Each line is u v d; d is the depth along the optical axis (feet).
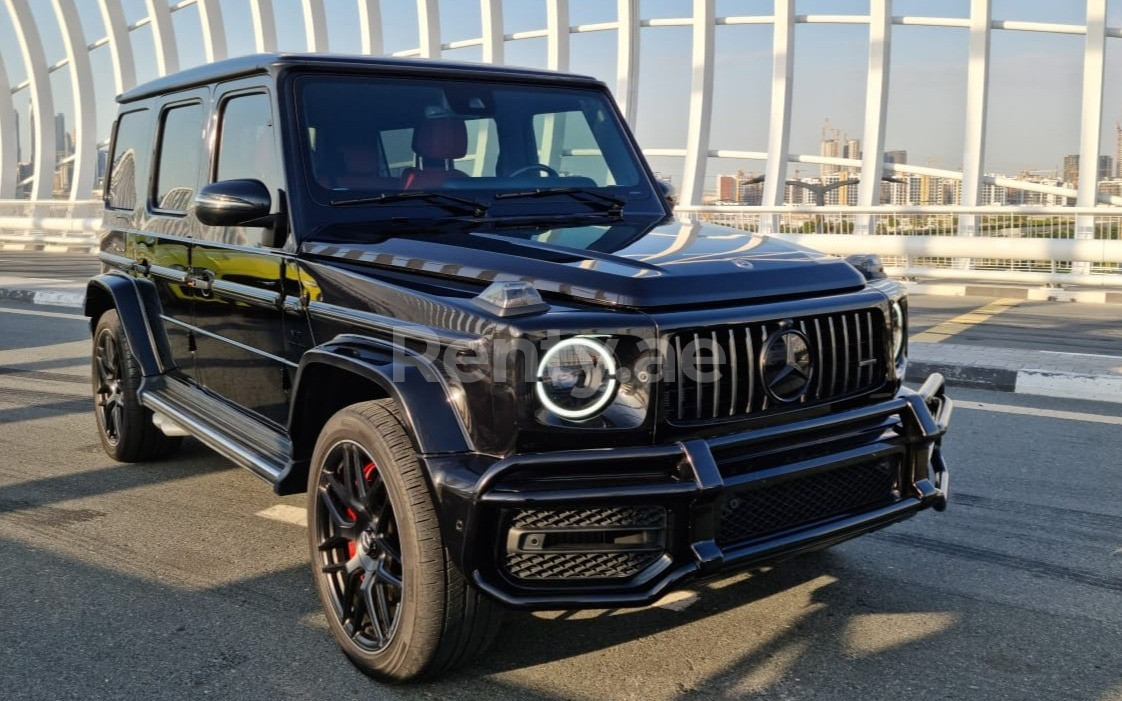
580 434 8.41
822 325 9.55
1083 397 21.38
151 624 10.84
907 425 10.03
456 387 8.72
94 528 13.92
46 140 82.84
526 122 13.29
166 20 74.28
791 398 9.23
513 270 9.46
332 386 10.49
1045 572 12.09
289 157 11.54
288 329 11.41
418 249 10.29
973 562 12.41
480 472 8.30
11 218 77.30
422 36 63.67
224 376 13.38
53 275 50.29
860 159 53.98
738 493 8.79
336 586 10.13
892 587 11.67
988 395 21.80
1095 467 16.21
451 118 12.67
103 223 17.95
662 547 8.55
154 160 15.67
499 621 9.09
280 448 11.63
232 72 13.10
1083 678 9.50
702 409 8.83
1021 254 40.73
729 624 10.71
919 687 9.33
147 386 15.43
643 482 8.43
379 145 12.08
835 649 10.12
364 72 12.52
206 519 14.28
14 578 12.14
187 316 14.33
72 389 23.65
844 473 9.55
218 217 11.11
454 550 8.38
